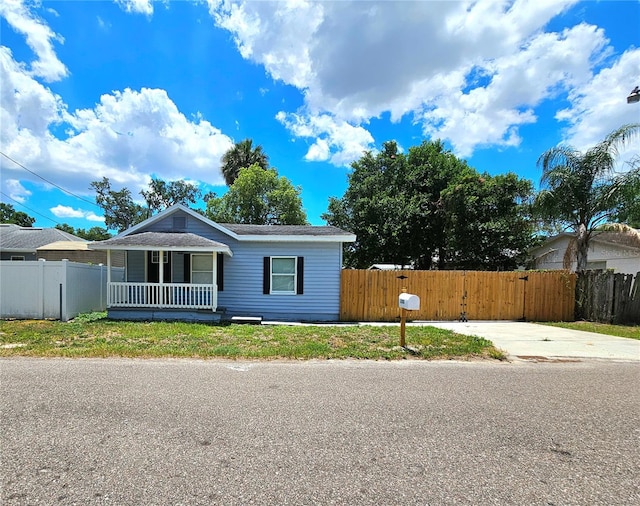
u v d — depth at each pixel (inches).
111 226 1417.3
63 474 102.0
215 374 206.7
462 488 98.7
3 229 952.9
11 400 159.5
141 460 110.3
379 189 957.8
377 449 119.9
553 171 542.3
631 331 395.9
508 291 488.7
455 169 927.7
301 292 480.7
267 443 122.6
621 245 649.6
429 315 482.0
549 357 271.4
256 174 1103.0
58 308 396.8
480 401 168.7
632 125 506.0
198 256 488.1
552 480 103.6
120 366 220.8
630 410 159.9
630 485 101.8
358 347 283.7
